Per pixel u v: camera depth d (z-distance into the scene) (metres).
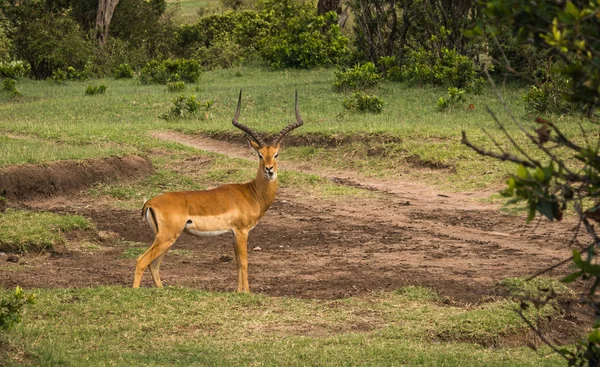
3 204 28.03
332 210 30.00
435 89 55.97
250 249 24.34
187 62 72.00
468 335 16.31
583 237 24.66
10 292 17.84
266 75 73.38
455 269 21.56
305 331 16.48
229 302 18.00
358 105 48.84
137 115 53.00
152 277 20.52
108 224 27.12
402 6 65.06
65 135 41.81
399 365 14.24
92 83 75.81
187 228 18.77
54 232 24.25
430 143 37.69
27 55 83.50
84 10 96.19
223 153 42.03
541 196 7.39
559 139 7.82
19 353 13.62
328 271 21.58
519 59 55.53
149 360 13.88
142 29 97.56
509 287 19.25
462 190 32.47
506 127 39.81
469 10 59.09
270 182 19.53
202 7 138.00
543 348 16.08
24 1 86.12
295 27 78.12
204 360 14.08
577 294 19.23
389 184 34.50
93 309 16.80
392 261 22.61
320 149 39.97
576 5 7.32
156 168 36.75
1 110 55.31
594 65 7.01
